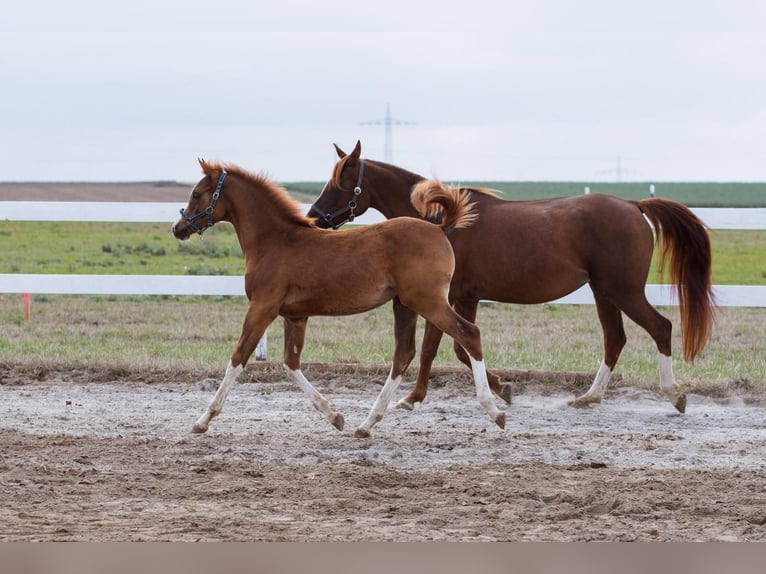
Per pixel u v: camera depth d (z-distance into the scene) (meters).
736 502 8.59
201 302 23.89
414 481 9.28
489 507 8.40
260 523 7.84
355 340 17.88
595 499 8.61
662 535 7.63
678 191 121.19
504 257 12.77
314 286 10.86
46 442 10.72
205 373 14.91
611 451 10.67
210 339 17.95
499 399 13.65
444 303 10.75
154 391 14.09
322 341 17.73
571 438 11.33
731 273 28.23
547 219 12.77
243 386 14.43
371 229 10.91
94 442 10.77
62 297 24.41
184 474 9.45
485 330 19.41
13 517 7.90
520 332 19.17
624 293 12.66
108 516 8.01
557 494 8.75
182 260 28.84
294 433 11.46
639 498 8.65
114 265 27.22
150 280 16.25
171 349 16.73
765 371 15.27
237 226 11.42
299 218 11.21
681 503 8.52
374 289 10.82
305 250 10.96
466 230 12.85
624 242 12.57
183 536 7.42
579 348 17.27
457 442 11.02
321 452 10.52
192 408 12.92
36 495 8.59
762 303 15.40
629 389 14.16
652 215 12.91
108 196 100.75
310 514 8.16
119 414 12.48
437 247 10.76
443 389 14.25
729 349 17.34
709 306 12.95
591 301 16.20
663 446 10.97
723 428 12.03
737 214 15.42
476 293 13.05
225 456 10.27
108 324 19.83
